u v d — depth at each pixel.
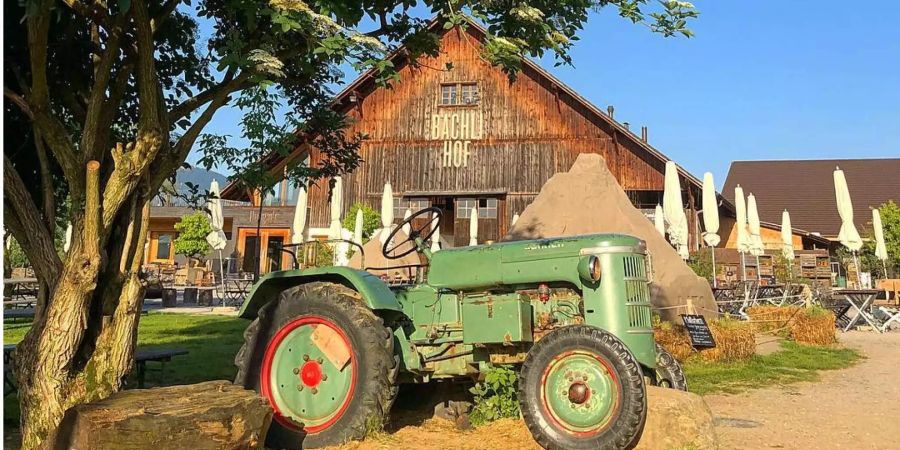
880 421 5.17
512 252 4.62
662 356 4.77
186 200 5.82
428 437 4.36
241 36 4.62
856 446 4.41
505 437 4.29
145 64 4.12
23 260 19.09
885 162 35.59
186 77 5.65
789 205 33.69
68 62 4.99
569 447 3.87
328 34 3.97
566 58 5.27
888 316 14.64
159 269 23.69
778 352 9.30
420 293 4.91
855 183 34.50
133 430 3.12
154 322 12.45
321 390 4.41
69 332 3.88
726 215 25.33
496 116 23.20
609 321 4.21
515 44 4.77
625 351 3.87
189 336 10.19
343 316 4.40
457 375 4.68
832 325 10.70
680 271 9.84
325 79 6.03
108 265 4.25
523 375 4.14
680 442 3.82
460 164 23.19
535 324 4.54
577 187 10.56
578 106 22.66
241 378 4.61
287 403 4.48
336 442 4.19
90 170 3.92
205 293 18.33
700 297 9.81
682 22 4.96
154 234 30.42
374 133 23.77
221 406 3.38
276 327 4.63
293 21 3.75
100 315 4.19
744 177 36.88
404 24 5.29
